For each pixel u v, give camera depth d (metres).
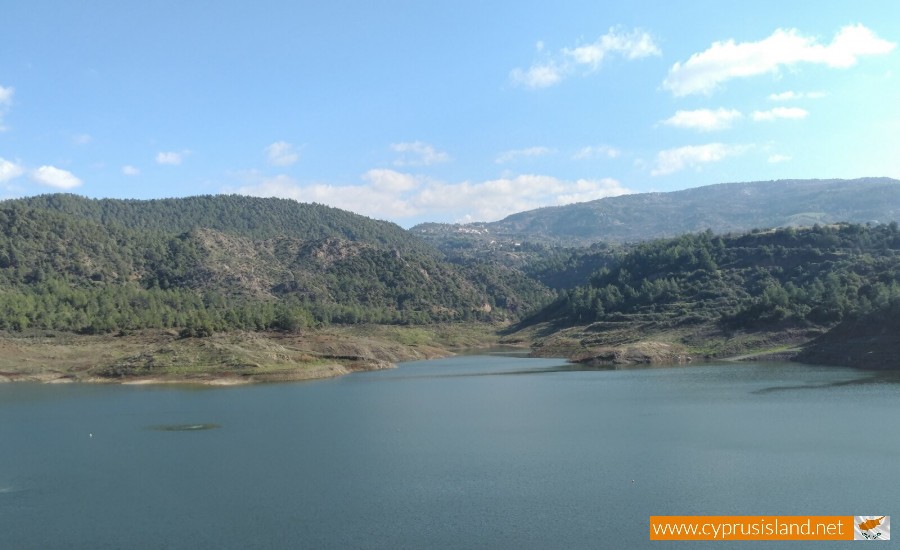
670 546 40.84
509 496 51.06
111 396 114.19
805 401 89.19
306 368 145.12
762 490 50.66
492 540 42.38
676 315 199.88
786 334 157.25
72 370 147.12
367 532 44.31
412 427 80.69
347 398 109.12
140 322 196.38
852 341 136.75
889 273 164.75
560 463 60.53
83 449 70.69
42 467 63.00
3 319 180.50
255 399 108.88
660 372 136.62
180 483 56.72
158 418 90.00
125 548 42.59
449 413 90.88
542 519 45.81
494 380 134.00
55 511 49.97
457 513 47.56
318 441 73.12
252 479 57.56
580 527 44.16
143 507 50.50
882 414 78.44
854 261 190.25
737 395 97.19
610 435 72.12
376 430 79.06
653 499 49.34
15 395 116.94
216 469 61.22
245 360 142.75
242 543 42.97
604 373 140.38
